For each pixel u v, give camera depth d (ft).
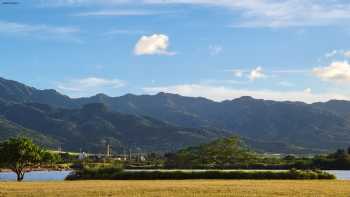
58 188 237.04
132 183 293.84
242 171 393.91
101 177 397.80
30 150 411.54
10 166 415.64
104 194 201.57
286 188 238.89
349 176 505.25
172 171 393.50
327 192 215.10
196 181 328.49
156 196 192.75
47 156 426.10
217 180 351.05
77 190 222.28
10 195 196.44
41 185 270.46
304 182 311.06
